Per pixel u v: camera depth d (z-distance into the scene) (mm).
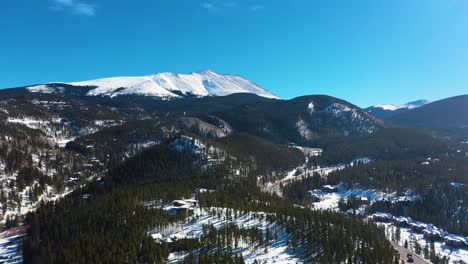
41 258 163375
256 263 157875
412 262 186500
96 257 155125
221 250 166500
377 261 169500
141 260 158250
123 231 174875
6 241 199750
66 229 187375
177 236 177375
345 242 177750
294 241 174125
